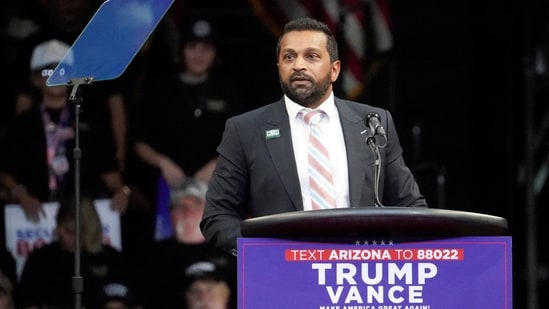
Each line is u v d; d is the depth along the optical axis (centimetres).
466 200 2116
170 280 1844
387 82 2112
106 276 1800
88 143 1848
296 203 1044
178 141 1880
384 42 2039
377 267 824
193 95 1892
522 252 2066
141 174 1884
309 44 1052
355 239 824
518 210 2081
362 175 1051
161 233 1866
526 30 2091
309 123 1061
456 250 824
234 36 2073
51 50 1847
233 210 1070
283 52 1060
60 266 1802
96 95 1875
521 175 2081
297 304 824
